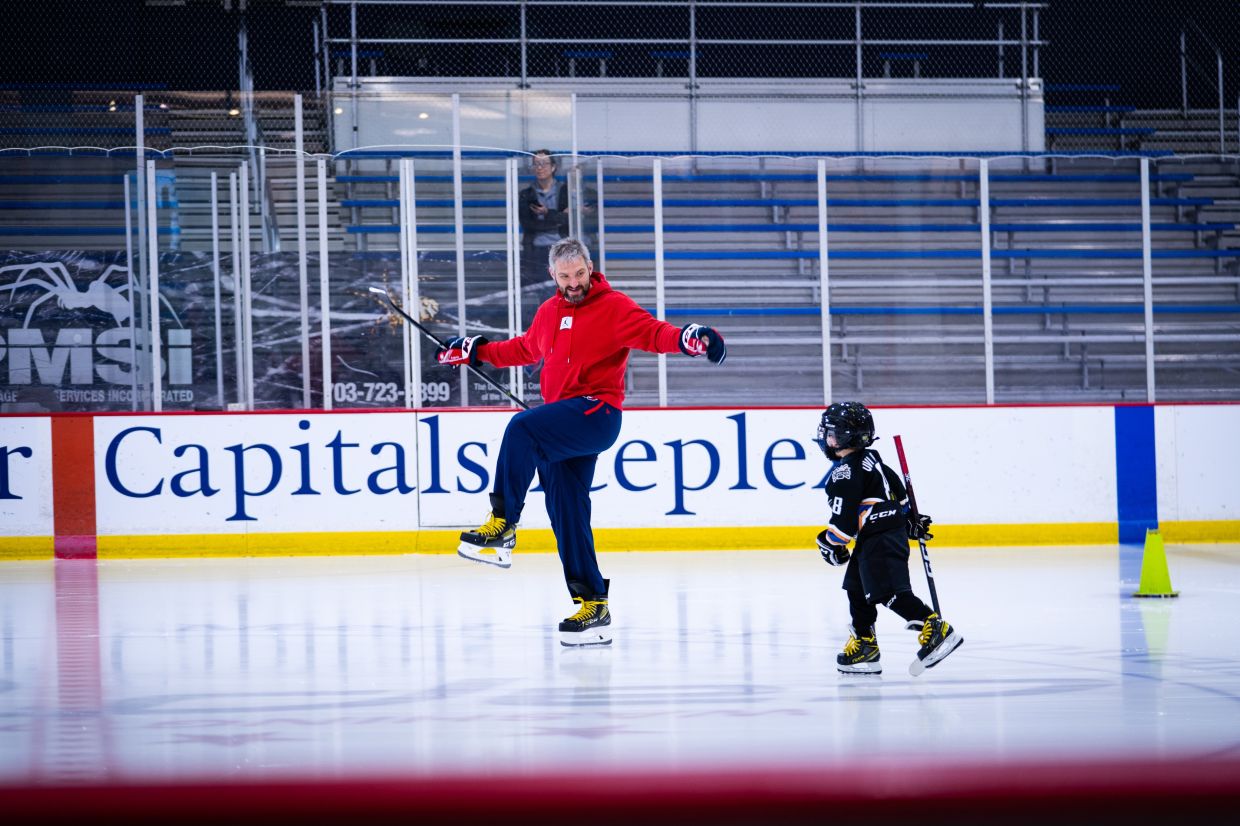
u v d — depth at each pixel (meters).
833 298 26.88
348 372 21.23
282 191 23.03
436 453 20.25
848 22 32.47
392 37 30.86
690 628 12.83
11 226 22.25
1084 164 30.23
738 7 31.92
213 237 21.19
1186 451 20.86
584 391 11.60
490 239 21.88
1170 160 30.45
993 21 32.69
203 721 8.62
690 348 11.05
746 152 29.62
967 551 19.78
